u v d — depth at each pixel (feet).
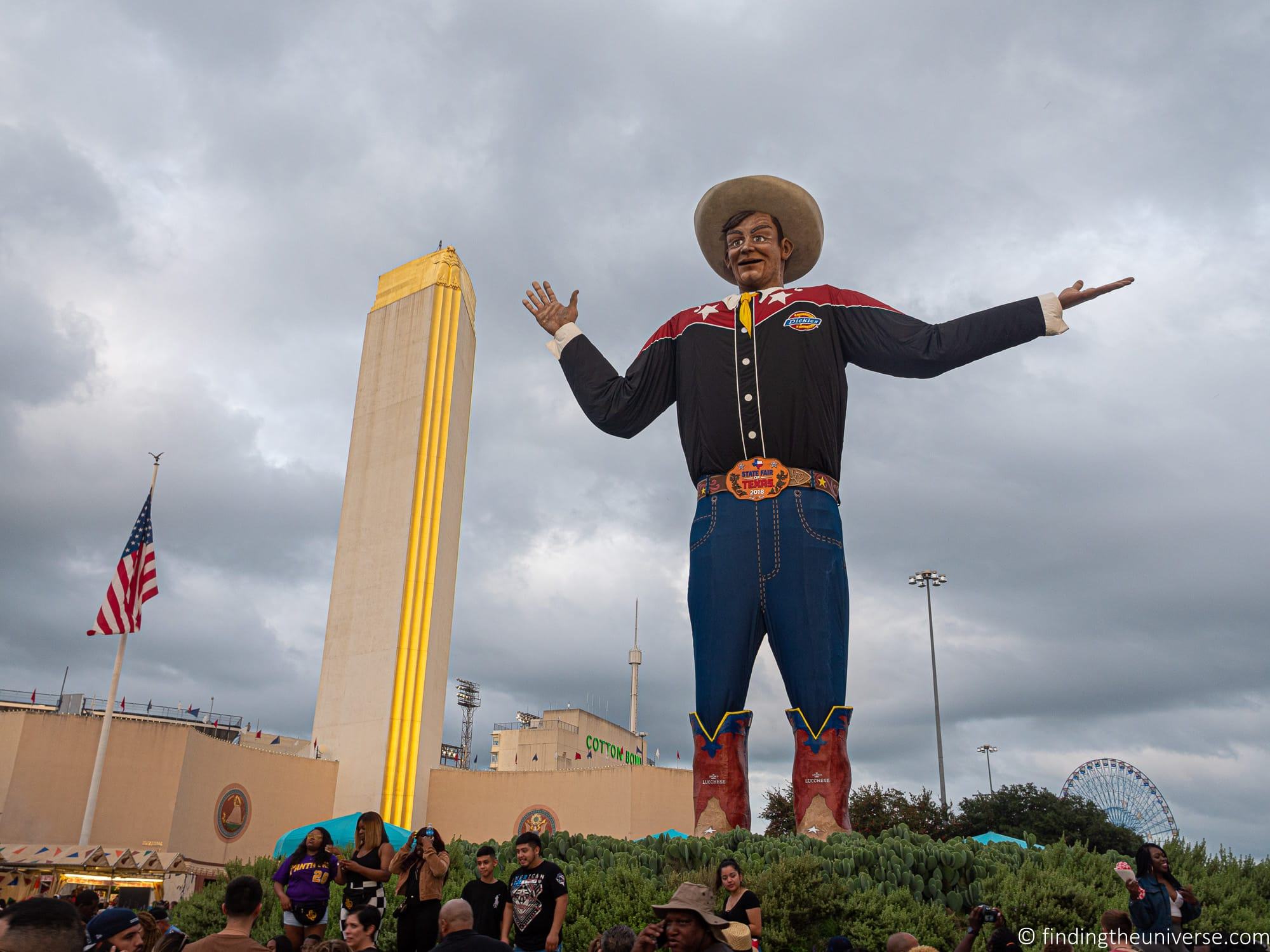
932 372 63.16
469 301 200.54
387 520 176.76
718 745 60.90
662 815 150.10
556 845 59.31
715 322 67.21
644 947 24.18
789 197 69.72
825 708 59.77
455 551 190.60
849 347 65.77
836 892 47.11
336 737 167.02
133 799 129.39
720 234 73.41
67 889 88.99
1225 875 49.80
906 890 48.57
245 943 24.43
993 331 60.39
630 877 50.67
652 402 69.36
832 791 58.59
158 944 28.02
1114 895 47.24
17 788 124.88
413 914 34.68
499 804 159.43
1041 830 157.28
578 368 70.79
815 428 63.46
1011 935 33.45
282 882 38.52
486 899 33.78
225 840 141.18
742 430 64.08
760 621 62.59
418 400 181.57
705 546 63.72
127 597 100.99
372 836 37.01
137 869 101.14
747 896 34.22
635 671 320.29
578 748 268.41
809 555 61.57
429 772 164.66
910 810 154.92
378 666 166.91
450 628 183.62
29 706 194.49
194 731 136.87
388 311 194.39
